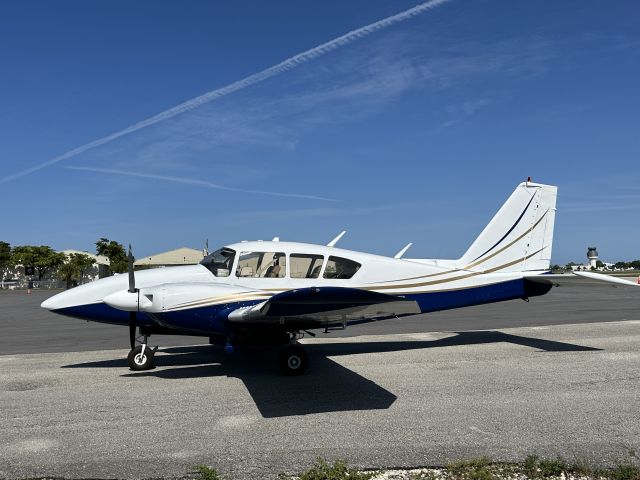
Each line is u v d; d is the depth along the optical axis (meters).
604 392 5.55
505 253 8.87
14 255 57.50
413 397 5.45
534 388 5.75
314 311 5.90
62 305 7.27
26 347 9.71
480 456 3.77
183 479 3.46
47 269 58.81
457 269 8.57
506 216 8.92
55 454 3.92
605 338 9.33
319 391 5.79
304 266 7.84
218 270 7.62
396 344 9.06
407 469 3.58
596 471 3.47
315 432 4.36
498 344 8.84
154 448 4.02
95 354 8.67
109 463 3.73
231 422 4.67
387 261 8.23
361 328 11.51
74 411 5.09
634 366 6.87
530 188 9.03
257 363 7.66
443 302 8.38
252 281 7.58
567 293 24.33
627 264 82.81
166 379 6.57
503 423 4.52
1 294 39.50
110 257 66.19
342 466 3.53
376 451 3.89
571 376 6.32
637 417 4.67
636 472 3.41
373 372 6.75
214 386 6.12
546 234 9.05
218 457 3.82
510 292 8.66
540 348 8.36
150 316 6.86
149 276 7.42
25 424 4.68
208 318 6.68
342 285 7.91
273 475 3.50
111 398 5.59
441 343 9.09
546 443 4.01
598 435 4.19
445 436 4.21
